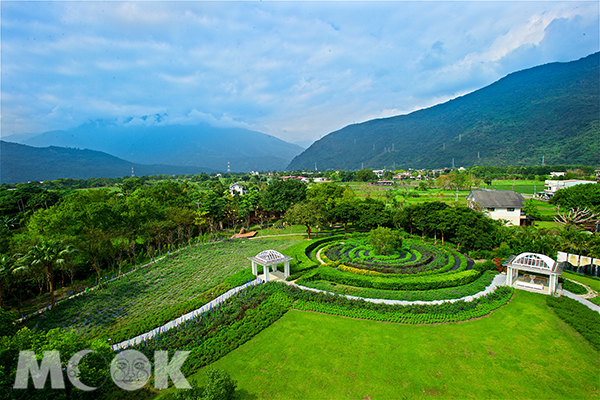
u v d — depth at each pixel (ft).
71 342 73.72
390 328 97.81
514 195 241.35
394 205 271.49
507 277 126.82
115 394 72.38
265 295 122.42
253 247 209.67
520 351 85.25
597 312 102.17
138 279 153.28
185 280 150.92
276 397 70.59
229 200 297.74
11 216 248.11
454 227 180.96
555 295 117.80
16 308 132.16
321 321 103.55
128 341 96.17
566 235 159.22
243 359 84.58
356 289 125.90
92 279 163.73
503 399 68.59
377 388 72.59
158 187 285.84
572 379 74.49
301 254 176.65
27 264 119.24
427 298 116.57
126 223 199.00
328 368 79.71
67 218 170.81
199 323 102.42
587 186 237.86
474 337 91.71
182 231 233.96
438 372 77.41
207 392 63.46
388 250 173.88
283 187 312.09
